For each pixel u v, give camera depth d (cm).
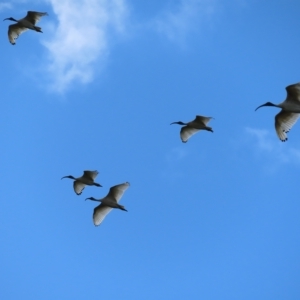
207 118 3509
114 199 3509
